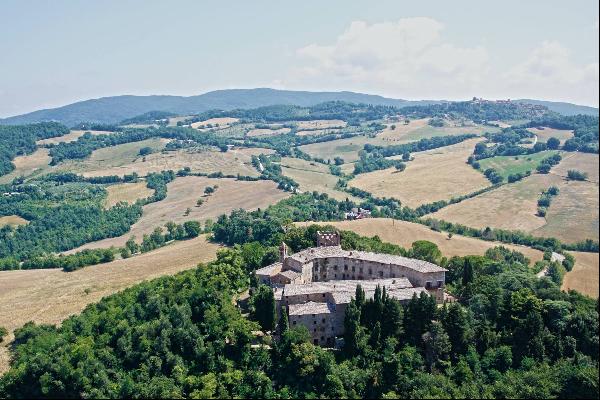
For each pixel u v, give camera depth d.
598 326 158.88
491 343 158.00
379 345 155.38
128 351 165.00
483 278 188.00
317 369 150.38
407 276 190.38
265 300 166.38
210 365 158.50
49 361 159.75
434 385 143.62
